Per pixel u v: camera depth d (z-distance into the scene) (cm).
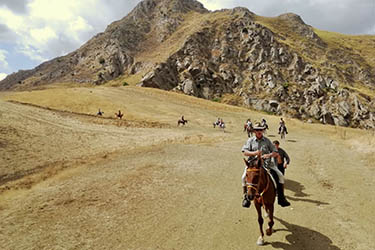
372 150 1723
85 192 1002
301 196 939
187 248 624
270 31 14175
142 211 830
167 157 1616
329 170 1291
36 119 2588
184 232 700
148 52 16662
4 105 2909
